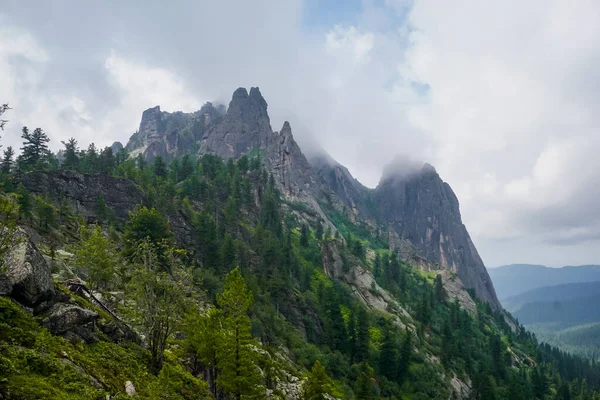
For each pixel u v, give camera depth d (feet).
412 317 489.26
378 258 642.22
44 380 59.93
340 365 279.69
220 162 571.69
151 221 255.09
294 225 640.99
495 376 399.44
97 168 421.59
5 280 79.00
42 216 248.93
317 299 374.22
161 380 84.17
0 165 355.77
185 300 117.60
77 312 90.27
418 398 293.84
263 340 239.09
